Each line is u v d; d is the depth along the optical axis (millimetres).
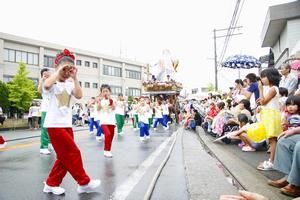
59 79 4492
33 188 4812
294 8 15695
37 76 38438
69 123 4469
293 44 15789
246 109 8695
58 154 4395
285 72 7660
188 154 7566
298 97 4727
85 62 46469
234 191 4207
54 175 4512
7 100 30078
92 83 47375
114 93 51281
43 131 8508
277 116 5324
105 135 7848
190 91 43906
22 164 6918
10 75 35844
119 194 4402
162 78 25922
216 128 9984
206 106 16016
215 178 4961
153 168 6246
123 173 5793
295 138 4148
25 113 32250
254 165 5809
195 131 16250
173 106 26781
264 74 5461
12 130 20031
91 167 6402
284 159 4184
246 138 7738
